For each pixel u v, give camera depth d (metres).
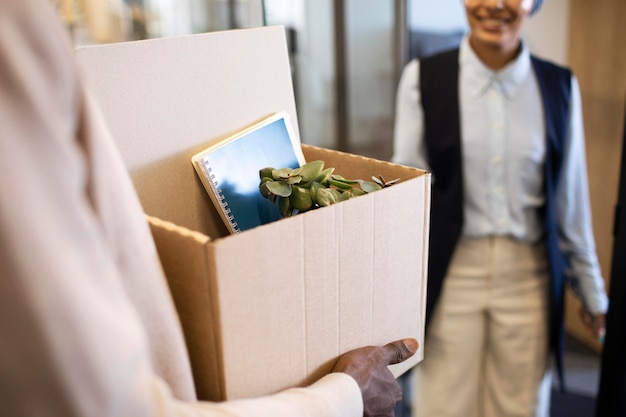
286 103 0.98
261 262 0.67
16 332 0.45
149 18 2.04
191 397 0.65
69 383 0.45
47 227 0.46
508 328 1.87
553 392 2.59
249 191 0.90
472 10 1.75
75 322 0.45
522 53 1.77
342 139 3.83
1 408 0.46
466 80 1.79
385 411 0.80
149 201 0.84
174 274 0.68
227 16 2.23
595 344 2.93
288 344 0.72
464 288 1.86
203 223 0.89
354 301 0.78
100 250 0.50
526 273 1.85
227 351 0.66
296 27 3.57
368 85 3.71
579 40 2.77
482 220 1.81
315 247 0.71
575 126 1.85
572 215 1.92
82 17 1.84
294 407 0.66
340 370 0.76
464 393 1.94
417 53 3.58
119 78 0.81
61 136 0.48
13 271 0.45
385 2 3.49
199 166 0.85
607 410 1.69
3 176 0.45
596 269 1.96
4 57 0.46
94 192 0.54
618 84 2.64
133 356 0.48
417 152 1.90
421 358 0.91
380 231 0.79
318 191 0.80
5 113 0.46
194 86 0.88
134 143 0.82
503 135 1.77
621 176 1.58
